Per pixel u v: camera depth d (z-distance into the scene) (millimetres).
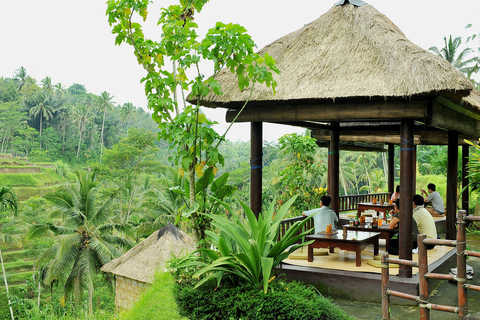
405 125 5344
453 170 7848
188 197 5660
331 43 6348
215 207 5547
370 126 9367
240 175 51812
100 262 22922
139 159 41125
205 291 4512
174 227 14914
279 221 4902
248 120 6367
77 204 23344
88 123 102562
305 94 5598
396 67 5277
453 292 5520
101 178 38156
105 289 28172
